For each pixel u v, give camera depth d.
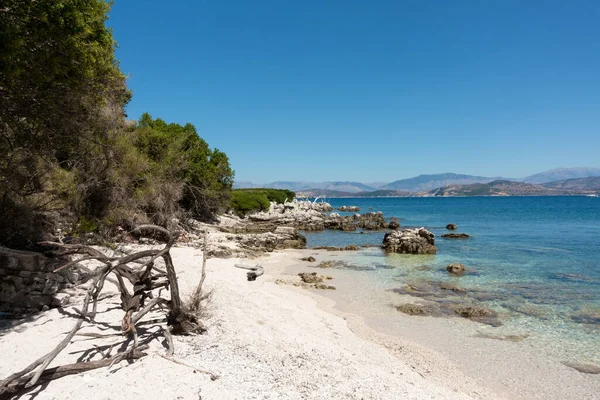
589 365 10.97
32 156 14.62
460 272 23.83
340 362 9.17
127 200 25.34
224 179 47.16
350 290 19.41
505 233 47.28
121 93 23.45
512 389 9.54
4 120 11.21
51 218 16.81
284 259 28.59
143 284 9.95
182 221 34.59
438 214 90.56
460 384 9.61
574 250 32.94
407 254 31.42
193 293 11.91
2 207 13.38
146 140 32.84
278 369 8.23
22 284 10.33
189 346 9.12
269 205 70.56
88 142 17.36
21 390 6.48
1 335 8.67
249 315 12.24
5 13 8.73
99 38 11.66
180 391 6.84
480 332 13.59
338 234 48.44
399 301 17.45
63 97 11.30
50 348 8.32
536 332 13.60
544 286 20.28
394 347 11.91
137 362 7.88
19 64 9.43
